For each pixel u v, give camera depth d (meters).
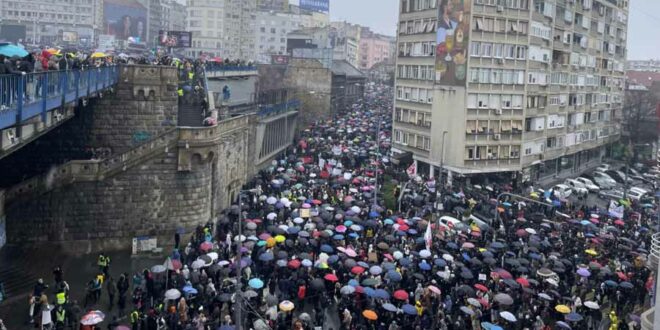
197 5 192.50
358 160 77.94
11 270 39.84
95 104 50.41
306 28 177.62
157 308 32.28
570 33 93.69
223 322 30.64
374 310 34.19
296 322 31.19
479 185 77.81
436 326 33.31
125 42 163.50
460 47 77.94
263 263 38.88
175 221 49.06
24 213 45.12
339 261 39.59
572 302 37.59
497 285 38.41
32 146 50.75
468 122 78.38
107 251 47.34
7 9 196.88
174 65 53.97
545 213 61.03
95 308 35.84
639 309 39.81
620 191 78.50
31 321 32.50
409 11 88.44
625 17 115.56
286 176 62.59
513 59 80.88
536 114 86.00
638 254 47.22
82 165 46.25
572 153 98.69
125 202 47.69
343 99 147.25
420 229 49.25
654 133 119.81
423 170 85.69
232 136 58.28
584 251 47.22
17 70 28.23
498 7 78.19
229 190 58.72
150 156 47.91
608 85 110.94
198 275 35.78
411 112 87.81
